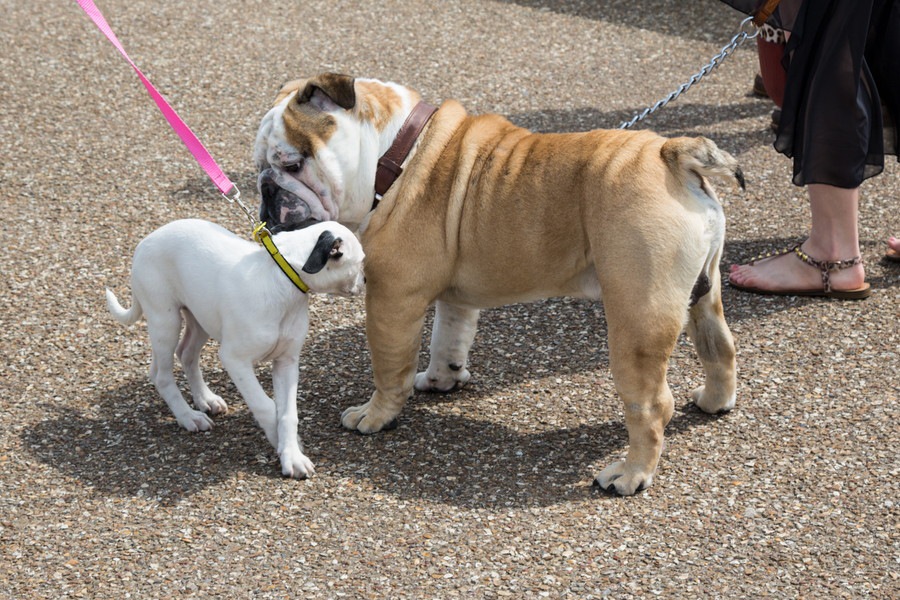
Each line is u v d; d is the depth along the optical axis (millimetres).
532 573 3375
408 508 3711
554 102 7641
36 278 5289
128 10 9242
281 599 3242
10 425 4168
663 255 3574
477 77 8070
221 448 4066
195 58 8273
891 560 3424
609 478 3818
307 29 9000
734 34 8891
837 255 5105
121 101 7484
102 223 5863
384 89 4062
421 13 9461
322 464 3982
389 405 4172
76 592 3268
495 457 4047
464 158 3945
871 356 4676
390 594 3271
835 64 4672
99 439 4109
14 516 3625
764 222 5973
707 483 3867
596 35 8969
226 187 4148
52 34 8609
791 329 4934
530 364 4742
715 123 7262
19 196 6133
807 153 4852
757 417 4285
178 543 3500
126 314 4262
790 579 3344
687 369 4676
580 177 3748
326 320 5086
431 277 3984
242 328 3771
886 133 5137
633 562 3434
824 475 3887
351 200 4027
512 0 9805
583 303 5270
